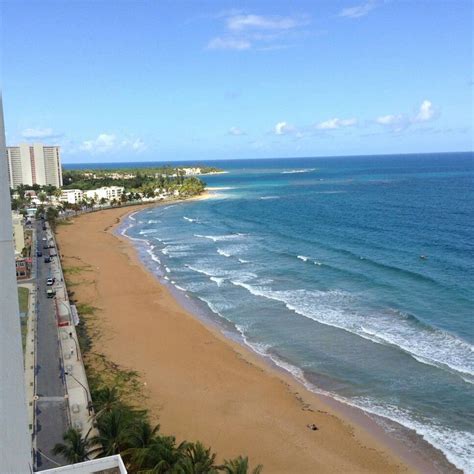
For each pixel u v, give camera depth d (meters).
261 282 65.94
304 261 76.56
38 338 44.22
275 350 44.53
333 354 42.97
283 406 35.31
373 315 51.41
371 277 65.19
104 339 47.12
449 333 45.34
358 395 36.38
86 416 31.11
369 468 28.53
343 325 49.06
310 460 29.39
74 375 37.06
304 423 33.19
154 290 64.00
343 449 30.34
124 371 40.28
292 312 53.72
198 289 64.06
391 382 37.75
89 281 67.75
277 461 29.31
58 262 76.56
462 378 37.56
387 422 32.94
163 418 33.69
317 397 36.47
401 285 60.91
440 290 58.31
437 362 40.12
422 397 35.50
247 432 32.28
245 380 39.19
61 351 41.53
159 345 46.06
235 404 35.69
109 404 29.16
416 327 47.59
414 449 30.08
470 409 33.81
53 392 34.38
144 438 23.89
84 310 55.31
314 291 60.72
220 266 76.19
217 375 40.09
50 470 19.38
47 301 55.72
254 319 52.34
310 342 45.66
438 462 28.80
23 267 67.31
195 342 46.81
